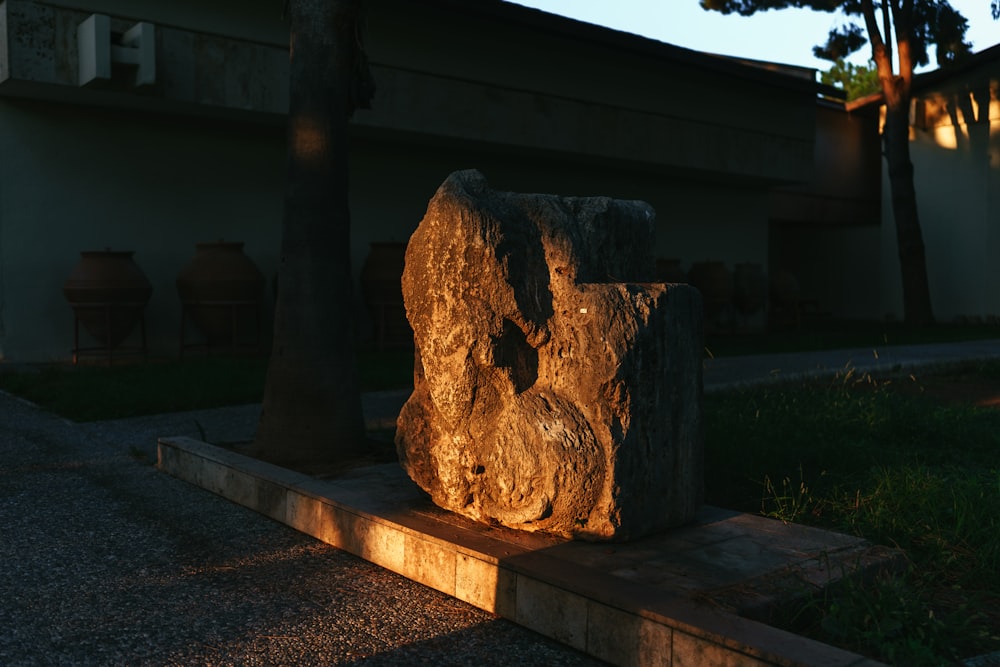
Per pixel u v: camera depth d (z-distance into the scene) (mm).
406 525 4027
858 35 21938
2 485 5605
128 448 6797
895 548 3979
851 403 7930
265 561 4211
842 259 26125
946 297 23781
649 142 17188
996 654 2918
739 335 19422
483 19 14531
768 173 19531
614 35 15953
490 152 16109
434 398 4090
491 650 3227
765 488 5160
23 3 10469
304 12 5906
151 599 3707
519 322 3879
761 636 2752
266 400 5969
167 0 11523
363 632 3383
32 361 11742
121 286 11328
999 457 6227
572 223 4117
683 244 19859
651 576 3352
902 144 21422
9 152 11500
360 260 14758
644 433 3818
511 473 3797
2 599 3676
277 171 13844
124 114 12375
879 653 2932
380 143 14914
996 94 22484
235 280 12062
